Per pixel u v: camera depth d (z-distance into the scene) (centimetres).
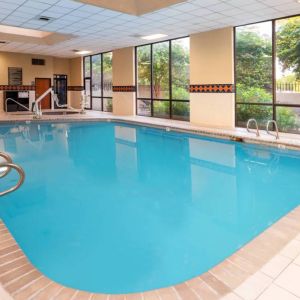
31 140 905
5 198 456
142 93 1363
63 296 199
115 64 1434
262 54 954
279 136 750
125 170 614
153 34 1054
